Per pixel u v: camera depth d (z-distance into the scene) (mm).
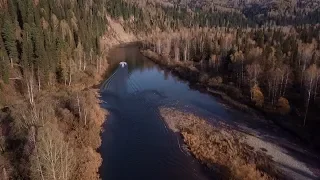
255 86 79000
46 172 34312
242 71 91375
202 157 53062
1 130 49125
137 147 56375
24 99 69625
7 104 66312
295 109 72438
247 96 82375
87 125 58219
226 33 157625
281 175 48750
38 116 50750
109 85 92062
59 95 72562
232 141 58688
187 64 114938
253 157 53031
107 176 47188
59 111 60438
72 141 51469
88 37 114312
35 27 90250
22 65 78250
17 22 97688
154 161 51969
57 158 35531
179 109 75062
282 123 67562
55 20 111875
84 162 47000
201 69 108000
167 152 54938
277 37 132875
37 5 115500
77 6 145750
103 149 54969
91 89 86000
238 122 68500
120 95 83750
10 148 44656
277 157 54156
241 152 54719
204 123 67125
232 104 78875
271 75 80875
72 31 113562
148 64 122312
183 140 59469
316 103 72438
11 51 79375
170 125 65812
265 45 116812
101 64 110000
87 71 97625
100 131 61250
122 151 54719
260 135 62375
